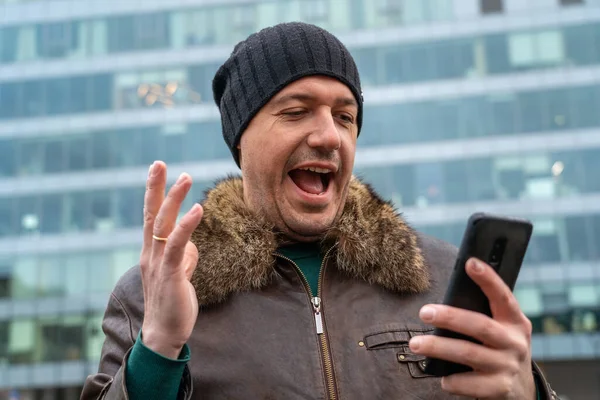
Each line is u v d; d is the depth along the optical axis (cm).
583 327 2950
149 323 158
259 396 178
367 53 3331
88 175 3334
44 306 3200
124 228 3259
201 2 3509
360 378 182
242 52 225
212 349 186
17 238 3288
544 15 3278
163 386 156
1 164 3375
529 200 3088
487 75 3241
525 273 3047
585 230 3030
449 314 130
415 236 218
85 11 3559
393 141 3216
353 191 218
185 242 150
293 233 210
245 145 217
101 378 191
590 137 3108
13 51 3544
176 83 3434
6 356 3169
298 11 3419
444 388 140
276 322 190
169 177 3278
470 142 3164
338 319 192
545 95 3189
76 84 3469
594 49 3209
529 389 140
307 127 204
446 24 3322
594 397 3058
